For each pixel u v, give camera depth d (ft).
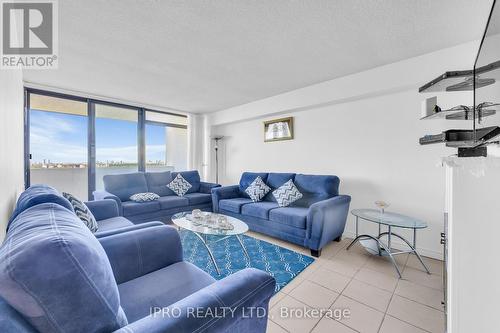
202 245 9.29
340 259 8.08
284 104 12.19
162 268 4.66
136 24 6.05
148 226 5.16
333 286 6.38
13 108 5.56
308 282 6.58
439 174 8.25
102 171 13.52
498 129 3.20
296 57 8.00
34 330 1.92
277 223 9.65
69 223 2.73
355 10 5.53
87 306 2.05
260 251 8.75
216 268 7.08
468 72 4.80
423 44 7.13
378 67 8.78
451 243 3.51
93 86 11.17
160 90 11.77
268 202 11.84
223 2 5.24
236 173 16.34
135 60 8.21
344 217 9.68
